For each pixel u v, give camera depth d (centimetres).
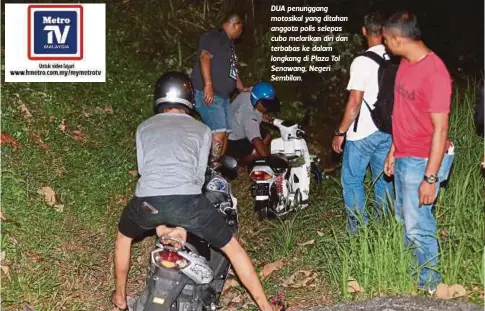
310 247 712
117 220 735
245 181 895
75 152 817
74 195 748
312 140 1020
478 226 625
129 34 1123
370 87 650
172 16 1166
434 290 583
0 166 739
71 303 594
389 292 589
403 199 577
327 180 881
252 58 1128
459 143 767
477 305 550
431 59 542
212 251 543
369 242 605
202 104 826
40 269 625
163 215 498
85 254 672
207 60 813
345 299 590
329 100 1083
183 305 501
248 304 609
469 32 1197
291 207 788
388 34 548
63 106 907
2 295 583
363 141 660
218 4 1195
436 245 586
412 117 557
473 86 965
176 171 502
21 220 679
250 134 817
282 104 1065
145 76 1052
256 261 705
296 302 599
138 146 520
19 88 909
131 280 654
